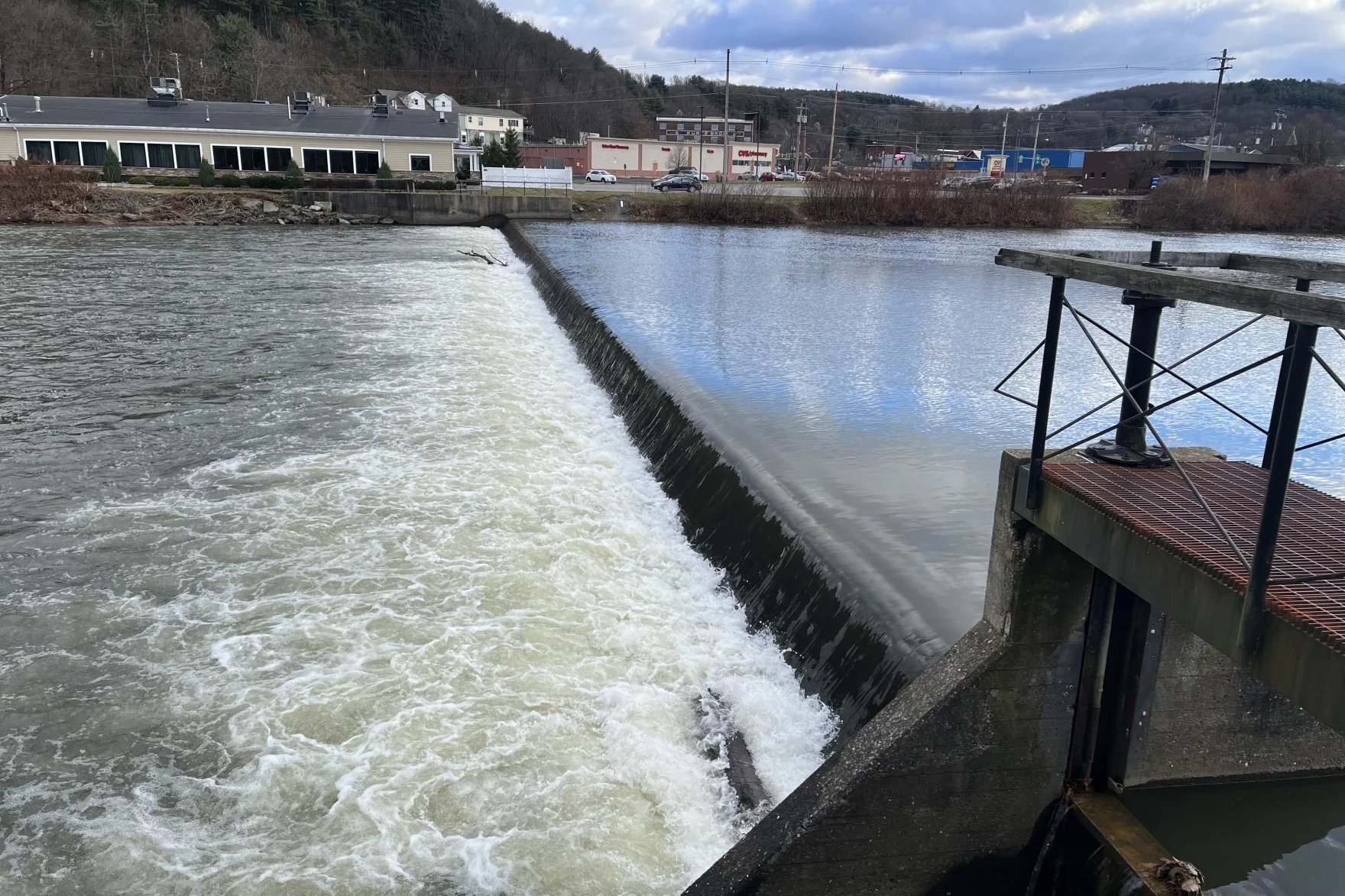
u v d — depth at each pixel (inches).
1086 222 2429.9
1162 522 149.9
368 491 420.8
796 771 238.2
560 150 3757.4
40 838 213.9
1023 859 190.9
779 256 1385.3
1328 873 184.4
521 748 246.7
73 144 2080.5
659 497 429.4
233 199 1868.8
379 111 2389.3
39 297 924.6
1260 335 767.1
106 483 428.5
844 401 489.4
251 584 334.6
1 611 313.6
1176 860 167.9
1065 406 495.8
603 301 829.8
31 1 3752.5
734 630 307.1
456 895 199.9
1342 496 359.6
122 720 256.8
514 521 392.5
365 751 244.8
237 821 220.4
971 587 261.4
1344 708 112.3
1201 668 182.4
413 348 719.1
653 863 211.3
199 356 676.1
